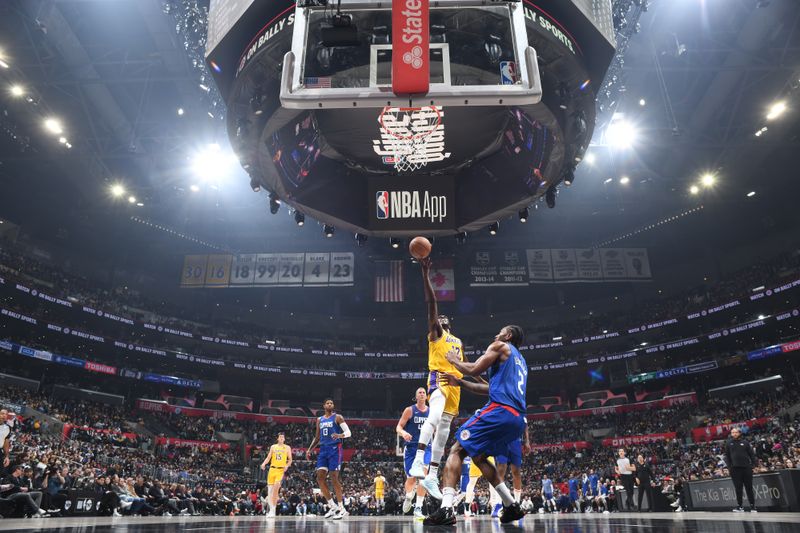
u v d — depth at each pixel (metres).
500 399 4.47
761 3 21.61
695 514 10.15
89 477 16.77
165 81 29.02
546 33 10.09
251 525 6.11
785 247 42.31
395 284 41.66
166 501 17.20
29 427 25.16
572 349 49.81
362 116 11.63
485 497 26.12
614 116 29.88
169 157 35.28
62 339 40.16
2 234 39.50
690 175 37.19
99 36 26.66
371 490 32.44
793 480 10.49
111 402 38.88
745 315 41.47
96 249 45.09
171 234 44.53
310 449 10.02
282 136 12.59
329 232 15.55
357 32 7.91
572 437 42.59
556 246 46.84
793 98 29.22
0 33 25.69
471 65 8.38
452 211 12.85
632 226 44.34
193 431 40.09
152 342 45.22
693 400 40.31
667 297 46.81
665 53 26.67
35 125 31.95
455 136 12.38
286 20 9.91
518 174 13.11
